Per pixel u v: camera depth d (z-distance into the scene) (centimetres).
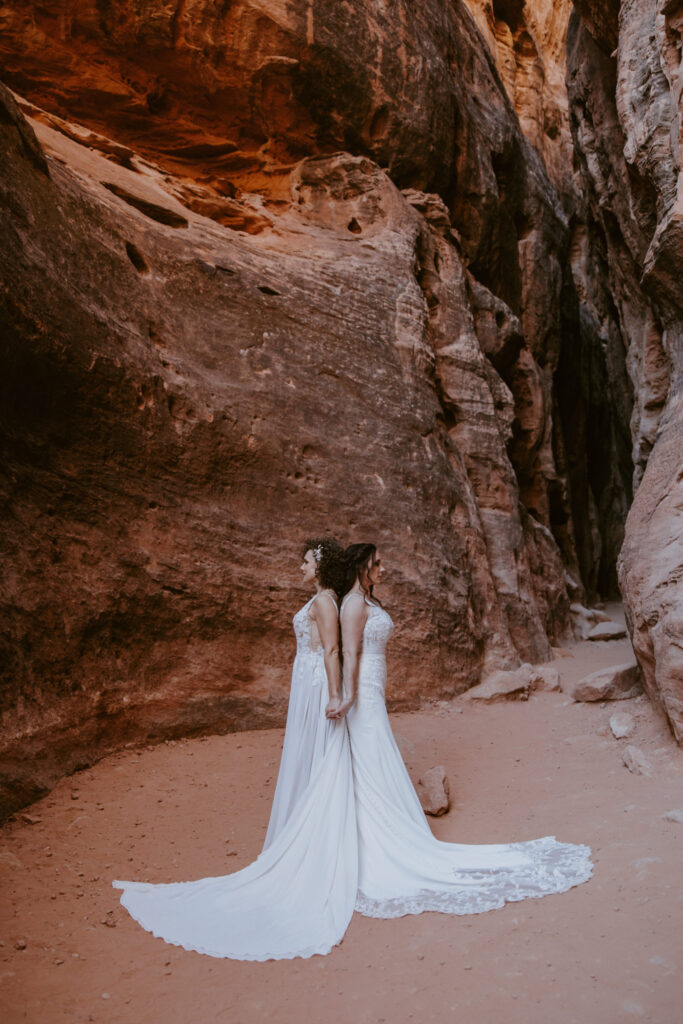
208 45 918
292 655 673
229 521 670
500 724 688
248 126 1004
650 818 421
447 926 325
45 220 569
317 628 418
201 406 664
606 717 665
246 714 630
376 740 406
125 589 573
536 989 272
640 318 1421
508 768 562
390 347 873
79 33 880
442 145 1126
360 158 1016
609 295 2177
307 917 337
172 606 606
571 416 1877
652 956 285
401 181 1103
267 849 390
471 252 1299
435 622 775
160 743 578
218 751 577
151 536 611
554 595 1197
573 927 312
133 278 657
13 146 550
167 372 648
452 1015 261
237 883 365
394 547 771
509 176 1476
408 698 729
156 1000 280
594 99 1397
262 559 678
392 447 815
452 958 299
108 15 870
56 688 514
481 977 283
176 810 475
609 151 1355
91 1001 279
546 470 1455
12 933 325
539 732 655
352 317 849
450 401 1012
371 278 898
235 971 299
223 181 975
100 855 411
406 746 602
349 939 322
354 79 995
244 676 644
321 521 731
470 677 804
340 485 755
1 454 511
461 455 989
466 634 816
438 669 762
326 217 998
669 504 654
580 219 2158
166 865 404
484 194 1280
